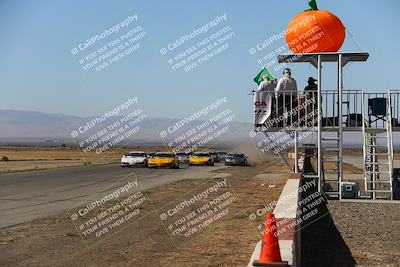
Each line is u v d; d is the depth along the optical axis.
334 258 9.35
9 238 11.41
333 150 15.52
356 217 12.83
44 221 14.09
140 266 8.73
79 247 10.45
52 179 31.12
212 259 9.27
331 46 15.35
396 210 13.59
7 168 45.19
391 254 9.63
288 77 16.11
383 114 15.89
